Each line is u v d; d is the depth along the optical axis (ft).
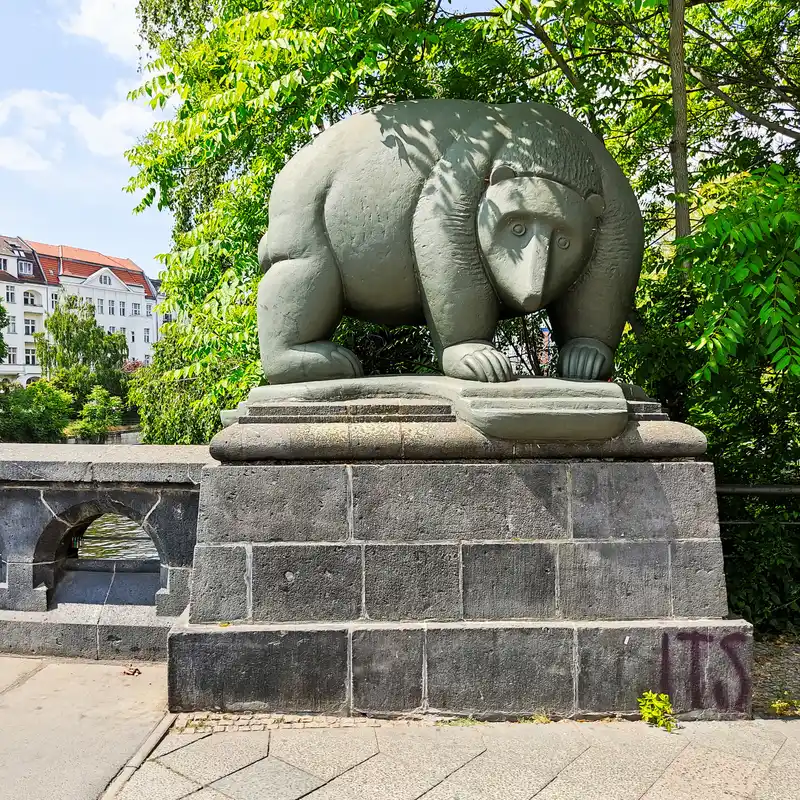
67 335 157.89
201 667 9.39
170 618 11.65
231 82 16.56
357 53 14.47
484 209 10.88
